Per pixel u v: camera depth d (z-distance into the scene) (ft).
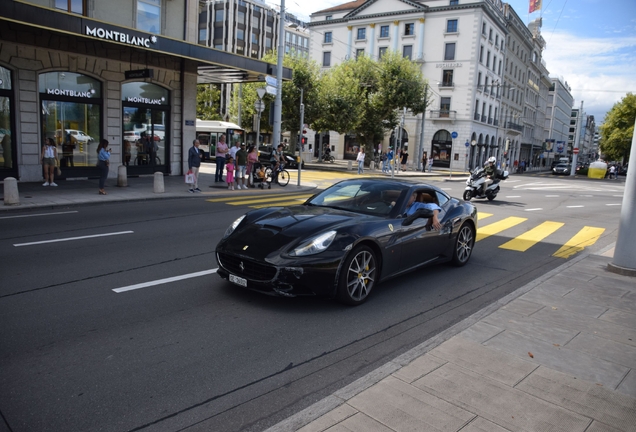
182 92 64.08
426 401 9.91
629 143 206.49
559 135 365.40
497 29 176.14
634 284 19.99
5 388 10.19
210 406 9.89
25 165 48.91
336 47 184.55
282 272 14.83
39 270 19.31
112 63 55.62
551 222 41.11
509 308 16.40
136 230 28.50
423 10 162.40
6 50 46.39
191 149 48.03
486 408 9.74
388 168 107.55
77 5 52.11
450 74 161.48
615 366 12.09
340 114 119.44
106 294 16.63
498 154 196.65
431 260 20.75
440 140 165.99
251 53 215.10
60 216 32.42
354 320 15.30
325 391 10.75
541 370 11.65
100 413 9.41
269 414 9.70
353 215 17.90
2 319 14.03
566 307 16.67
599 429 9.21
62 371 11.04
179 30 62.95
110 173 57.00
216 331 13.78
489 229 35.99
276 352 12.64
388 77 122.01
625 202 21.48
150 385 10.60
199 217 34.35
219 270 16.81
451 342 13.19
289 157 102.89
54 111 51.72
